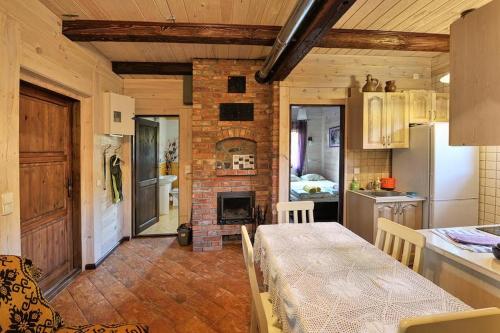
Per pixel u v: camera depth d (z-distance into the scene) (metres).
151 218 5.10
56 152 2.88
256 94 3.94
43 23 2.30
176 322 2.28
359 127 3.57
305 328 1.10
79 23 2.61
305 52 2.59
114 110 3.63
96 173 3.40
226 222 3.95
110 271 3.22
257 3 2.33
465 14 1.64
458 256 1.68
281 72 3.29
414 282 1.43
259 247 2.25
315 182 5.85
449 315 0.85
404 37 2.95
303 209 2.75
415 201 3.29
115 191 3.86
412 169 3.46
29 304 1.37
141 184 4.69
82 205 3.21
